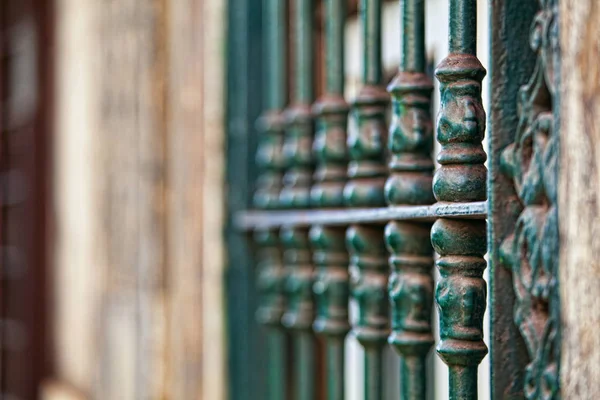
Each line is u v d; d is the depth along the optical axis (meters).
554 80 1.81
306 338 3.52
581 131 1.73
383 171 2.81
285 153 3.55
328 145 3.18
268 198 3.66
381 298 2.81
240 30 3.93
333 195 3.16
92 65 5.20
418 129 2.35
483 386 3.00
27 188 6.43
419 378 2.40
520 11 1.97
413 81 2.35
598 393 1.68
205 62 4.04
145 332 4.30
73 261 5.70
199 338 4.08
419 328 2.38
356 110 2.83
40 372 6.37
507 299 1.96
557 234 1.79
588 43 1.72
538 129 1.88
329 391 3.20
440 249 2.10
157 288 4.27
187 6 4.13
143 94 4.33
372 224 2.80
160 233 4.27
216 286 3.96
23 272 6.48
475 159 2.06
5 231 7.01
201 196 4.07
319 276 3.22
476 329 2.08
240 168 3.92
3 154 7.06
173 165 4.21
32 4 6.35
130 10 4.46
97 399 5.02
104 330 4.94
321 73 3.81
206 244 4.03
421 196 2.34
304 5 3.49
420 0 2.36
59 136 6.11
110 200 4.80
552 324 1.81
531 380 1.89
